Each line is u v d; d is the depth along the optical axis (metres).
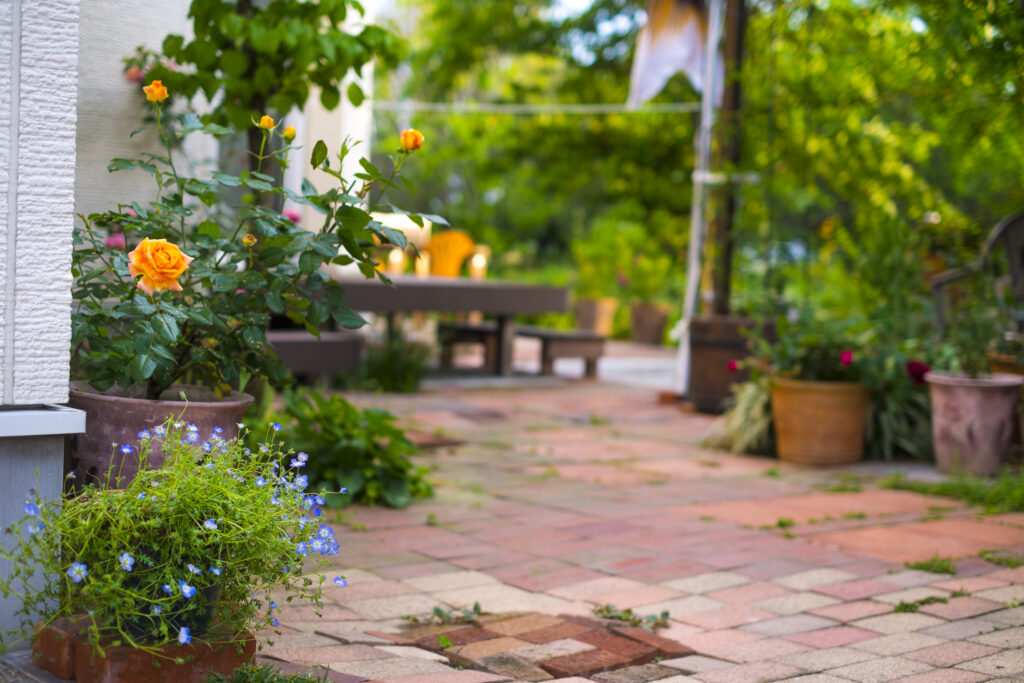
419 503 4.88
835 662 2.78
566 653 2.81
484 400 8.80
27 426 2.31
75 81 2.36
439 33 15.61
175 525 2.10
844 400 6.27
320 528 2.28
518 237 22.70
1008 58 4.91
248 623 2.36
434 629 3.07
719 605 3.38
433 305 9.10
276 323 8.70
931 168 9.45
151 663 2.11
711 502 5.14
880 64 7.24
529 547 4.10
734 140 8.54
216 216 3.90
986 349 6.12
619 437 7.27
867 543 4.28
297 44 3.66
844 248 9.29
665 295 17.53
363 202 2.78
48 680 2.19
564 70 17.23
